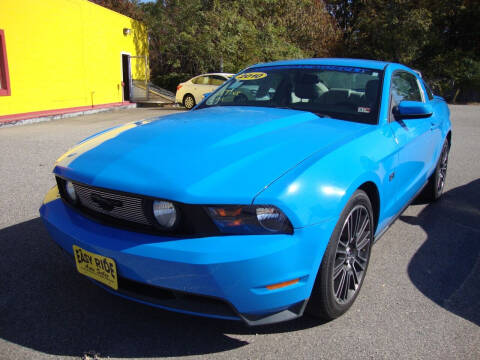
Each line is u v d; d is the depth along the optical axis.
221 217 1.82
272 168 1.97
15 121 10.65
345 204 2.06
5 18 11.09
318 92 3.14
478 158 7.11
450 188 5.23
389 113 2.96
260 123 2.54
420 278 2.88
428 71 27.48
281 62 3.73
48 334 2.18
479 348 2.12
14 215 3.85
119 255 1.91
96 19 15.12
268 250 1.78
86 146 2.49
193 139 2.28
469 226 3.90
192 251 1.78
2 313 2.35
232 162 2.01
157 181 1.92
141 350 2.07
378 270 2.99
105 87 16.11
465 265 3.10
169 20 21.41
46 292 2.58
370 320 2.36
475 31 27.72
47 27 12.62
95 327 2.25
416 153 3.31
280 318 1.97
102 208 2.09
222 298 1.82
